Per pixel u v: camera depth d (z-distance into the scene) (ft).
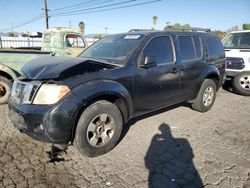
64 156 11.90
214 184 9.90
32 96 10.59
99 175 10.39
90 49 16.29
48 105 10.21
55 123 10.09
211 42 19.25
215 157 12.07
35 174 10.30
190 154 12.35
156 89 14.34
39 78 10.72
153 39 14.47
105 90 11.31
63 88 10.32
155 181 10.06
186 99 17.42
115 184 9.81
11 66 19.67
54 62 12.21
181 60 16.01
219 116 18.38
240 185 9.85
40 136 10.41
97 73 11.55
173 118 17.63
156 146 13.16
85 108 11.10
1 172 10.36
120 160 11.65
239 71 25.14
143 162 11.51
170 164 11.37
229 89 28.78
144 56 13.58
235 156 12.19
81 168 10.89
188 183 9.97
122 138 14.05
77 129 10.96
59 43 28.37
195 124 16.55
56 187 9.50
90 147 11.43
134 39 14.40
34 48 31.35
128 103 12.72
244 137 14.52
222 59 20.30
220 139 14.19
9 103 12.01
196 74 17.30
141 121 16.80
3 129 14.99
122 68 12.51
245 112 19.51
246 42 27.91
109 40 16.02
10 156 11.72
